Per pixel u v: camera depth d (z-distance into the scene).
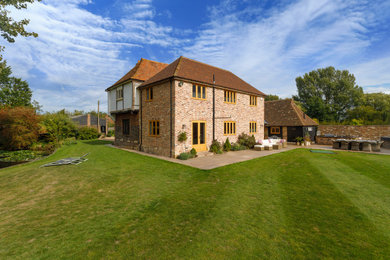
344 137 22.39
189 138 14.34
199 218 4.79
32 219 4.95
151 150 15.91
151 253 3.46
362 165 10.41
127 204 5.80
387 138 20.09
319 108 37.56
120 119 21.42
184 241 3.82
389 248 3.46
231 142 17.91
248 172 9.43
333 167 10.09
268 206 5.44
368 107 37.44
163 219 4.79
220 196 6.27
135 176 8.94
